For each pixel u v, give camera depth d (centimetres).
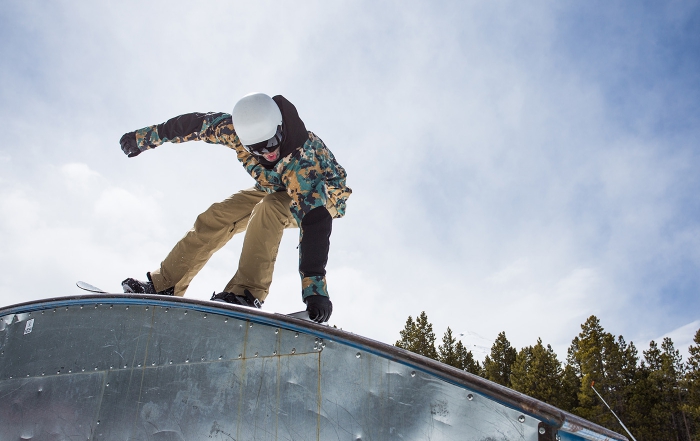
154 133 332
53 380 242
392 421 163
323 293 246
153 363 218
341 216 326
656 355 3506
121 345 230
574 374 3381
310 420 177
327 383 179
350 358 178
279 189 303
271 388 188
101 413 221
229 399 194
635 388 3127
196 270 330
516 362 3547
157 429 204
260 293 283
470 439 150
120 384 222
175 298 224
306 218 264
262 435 183
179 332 217
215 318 211
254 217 291
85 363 236
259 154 277
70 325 250
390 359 171
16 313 273
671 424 3016
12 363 260
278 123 272
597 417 3033
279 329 196
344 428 170
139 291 314
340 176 304
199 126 320
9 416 247
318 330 186
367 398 170
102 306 245
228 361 201
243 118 269
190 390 204
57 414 233
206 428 194
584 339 3434
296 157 277
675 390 3061
